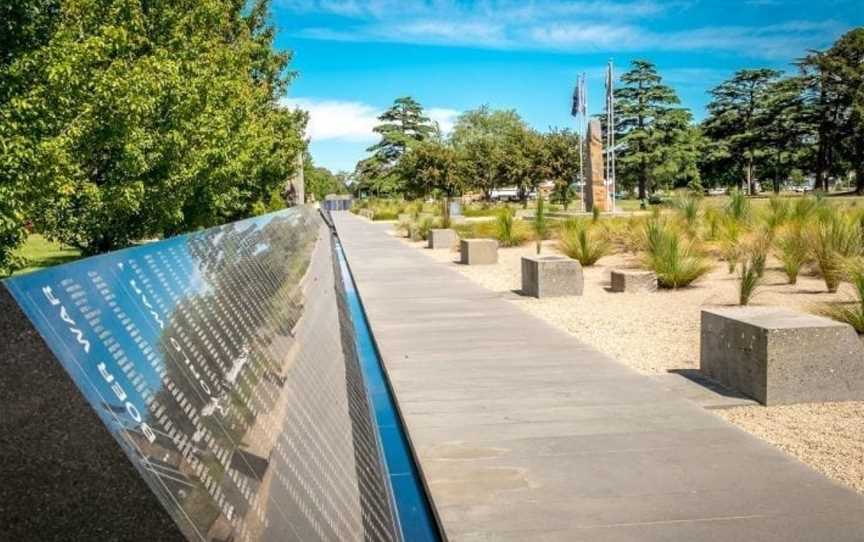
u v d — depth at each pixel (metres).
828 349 5.41
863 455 4.27
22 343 1.44
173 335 2.19
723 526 3.29
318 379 3.89
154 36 13.33
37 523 1.46
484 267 16.38
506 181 70.75
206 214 15.93
